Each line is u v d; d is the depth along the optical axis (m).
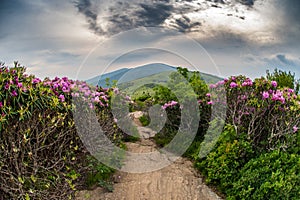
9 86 3.31
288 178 3.38
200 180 4.29
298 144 4.29
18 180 3.04
